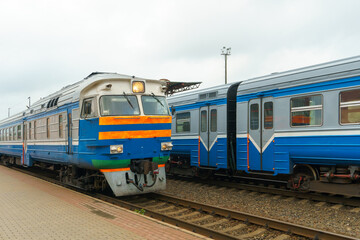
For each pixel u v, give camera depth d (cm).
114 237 511
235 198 912
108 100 828
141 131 852
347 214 701
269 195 924
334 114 757
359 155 705
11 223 605
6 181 1217
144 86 889
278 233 594
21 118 1619
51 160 1174
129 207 804
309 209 760
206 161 1184
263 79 955
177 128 1358
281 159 878
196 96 1248
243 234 604
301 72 844
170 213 760
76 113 923
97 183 940
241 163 1013
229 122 1099
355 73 720
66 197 851
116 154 810
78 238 509
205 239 498
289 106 866
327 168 816
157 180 890
